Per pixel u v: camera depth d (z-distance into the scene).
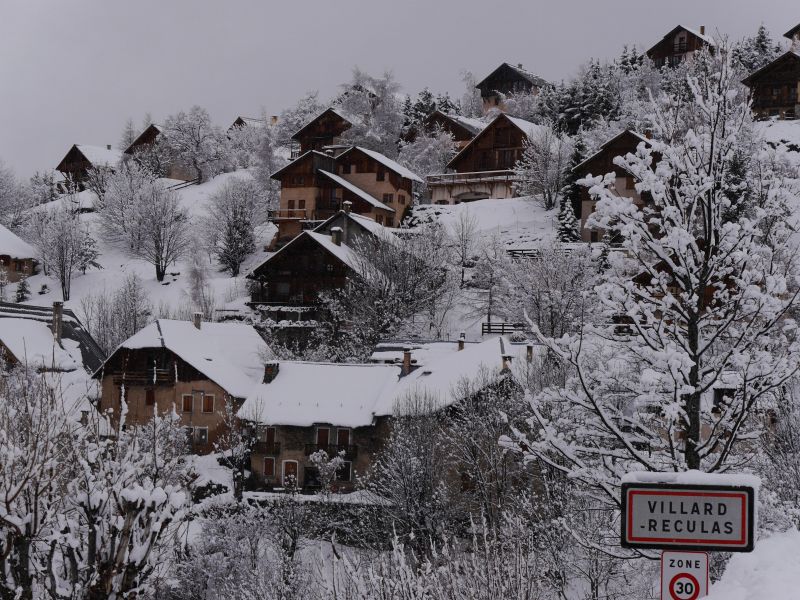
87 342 65.50
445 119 115.44
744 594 8.87
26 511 15.39
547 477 29.64
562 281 60.81
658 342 15.84
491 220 87.19
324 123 113.50
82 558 16.33
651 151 16.33
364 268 69.81
